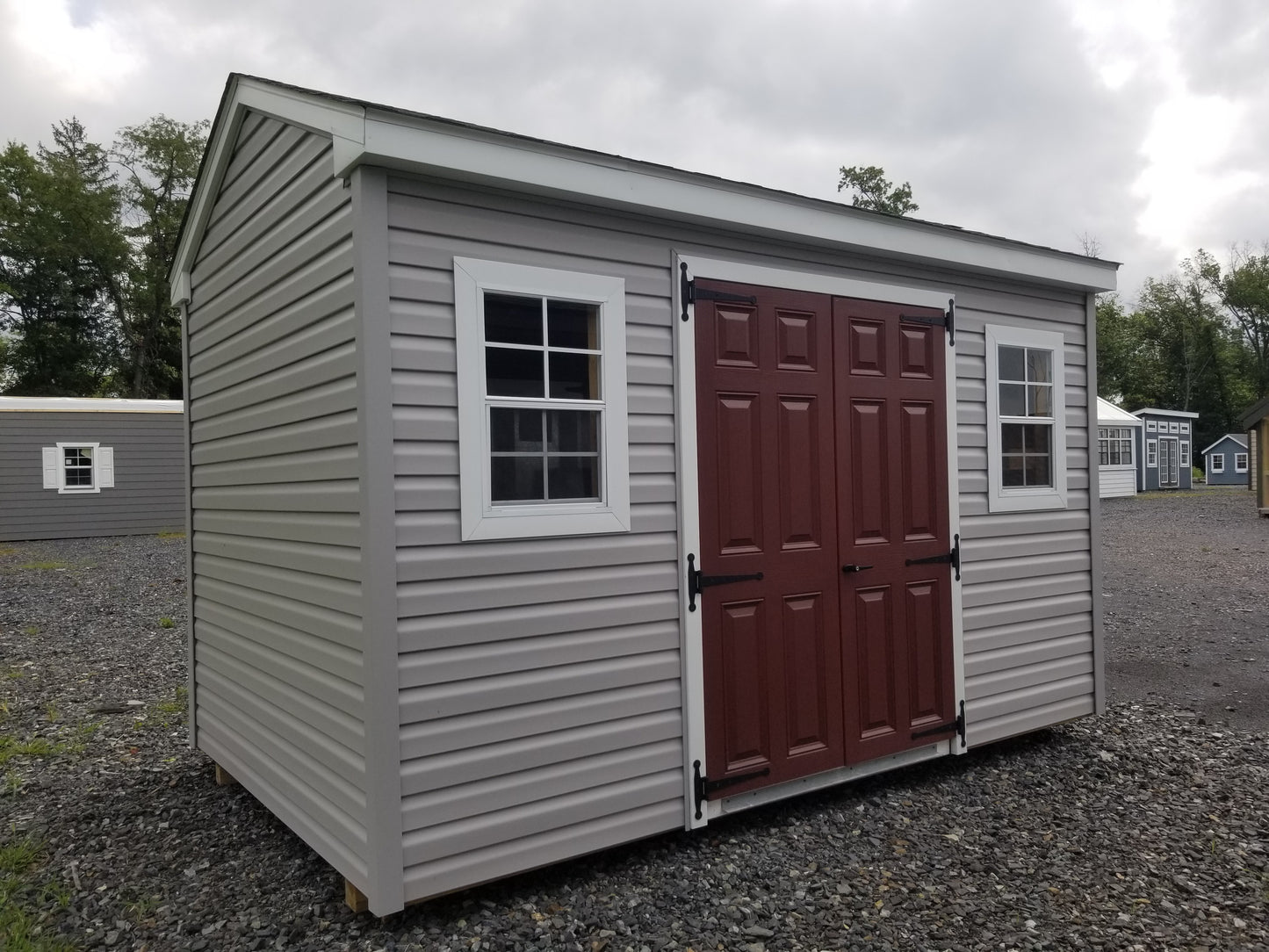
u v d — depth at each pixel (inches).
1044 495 203.6
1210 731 213.8
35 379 1325.0
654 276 145.9
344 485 123.9
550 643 132.2
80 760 201.6
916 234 176.4
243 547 164.6
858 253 171.9
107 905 131.9
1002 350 199.0
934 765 191.0
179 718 233.8
